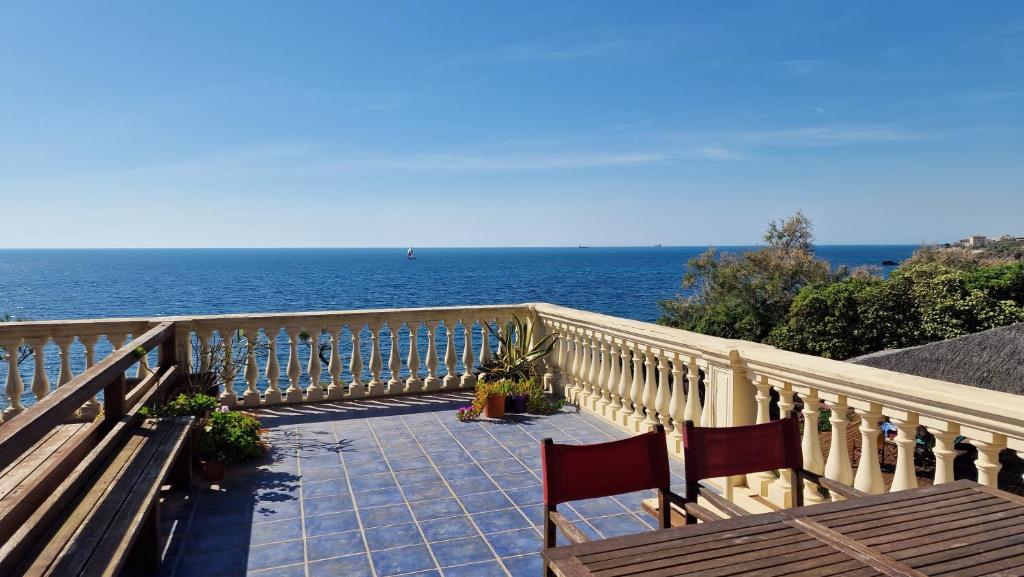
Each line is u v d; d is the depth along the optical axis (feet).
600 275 429.38
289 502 15.40
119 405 14.64
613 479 9.48
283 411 24.47
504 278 394.11
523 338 28.12
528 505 15.33
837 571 6.27
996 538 7.00
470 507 15.19
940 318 62.95
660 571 6.32
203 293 265.54
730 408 15.10
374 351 26.73
